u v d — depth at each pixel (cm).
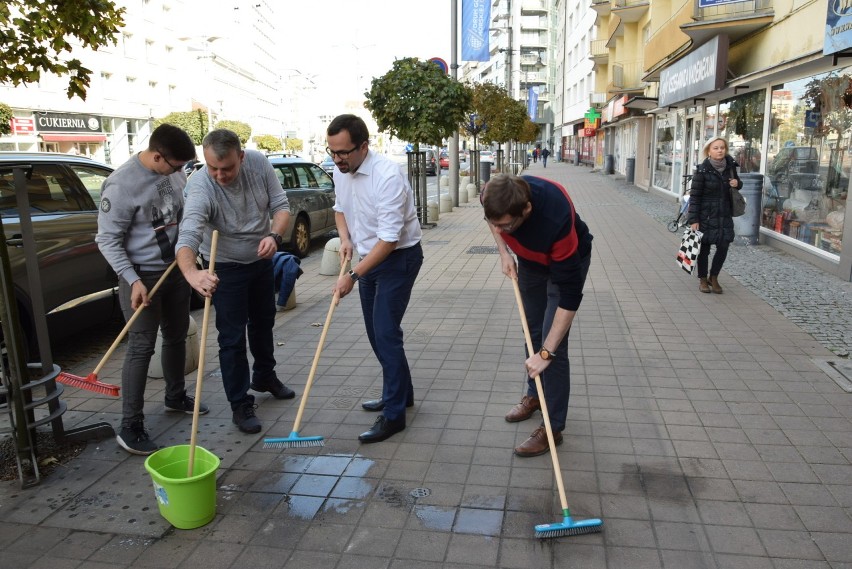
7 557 277
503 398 437
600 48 3444
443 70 1270
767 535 282
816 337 555
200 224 354
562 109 6381
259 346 427
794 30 950
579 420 399
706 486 322
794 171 962
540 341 386
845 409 409
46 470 350
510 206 282
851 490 316
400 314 379
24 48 364
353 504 313
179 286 391
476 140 2411
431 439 379
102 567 271
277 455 364
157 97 4288
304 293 780
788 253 965
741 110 1226
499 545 280
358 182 367
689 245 706
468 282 812
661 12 1900
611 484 326
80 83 393
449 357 521
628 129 3108
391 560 271
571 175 3653
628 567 264
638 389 446
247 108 7300
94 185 580
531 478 333
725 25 1079
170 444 379
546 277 357
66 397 455
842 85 808
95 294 548
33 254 345
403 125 1262
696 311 646
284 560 273
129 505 317
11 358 325
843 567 261
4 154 513
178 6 4547
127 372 367
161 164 358
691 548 275
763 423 390
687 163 1691
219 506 314
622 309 658
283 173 1077
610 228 1306
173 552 280
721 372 475
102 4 375
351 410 423
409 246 373
